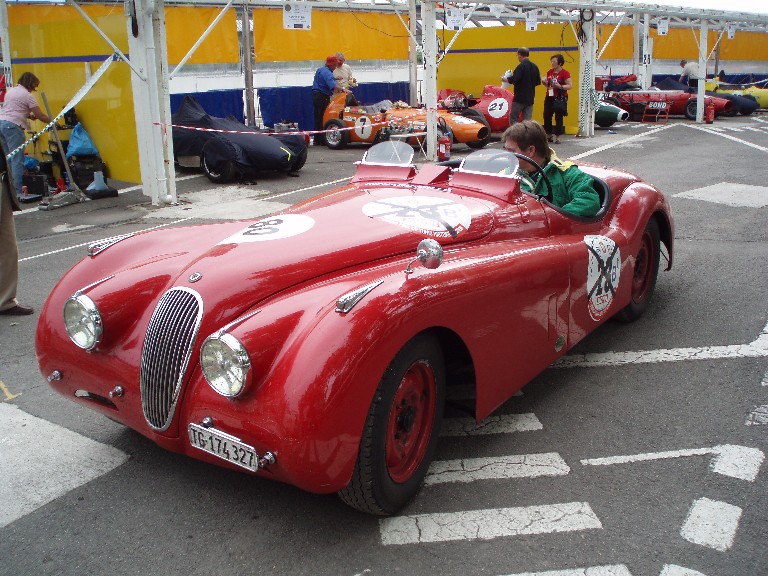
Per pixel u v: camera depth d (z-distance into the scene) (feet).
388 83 63.00
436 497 9.79
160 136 30.96
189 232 12.12
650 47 83.41
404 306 8.55
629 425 11.69
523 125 13.94
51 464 10.84
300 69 55.62
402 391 9.09
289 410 7.82
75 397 10.43
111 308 9.72
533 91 46.01
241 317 8.74
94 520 9.47
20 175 33.71
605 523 9.14
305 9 37.76
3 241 17.12
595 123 58.54
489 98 50.24
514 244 11.62
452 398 11.43
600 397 12.70
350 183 14.05
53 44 37.83
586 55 51.98
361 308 8.27
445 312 9.12
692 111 64.64
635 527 9.05
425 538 8.94
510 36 58.54
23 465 10.80
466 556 8.59
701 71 62.18
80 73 36.86
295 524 9.29
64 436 11.69
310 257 9.89
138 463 10.84
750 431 11.39
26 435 11.72
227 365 8.08
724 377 13.35
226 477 10.43
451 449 11.06
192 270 9.75
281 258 9.80
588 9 50.42
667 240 16.88
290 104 55.57
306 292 9.00
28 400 13.02
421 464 9.66
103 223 28.25
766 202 28.32
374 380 8.18
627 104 65.51
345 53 58.70
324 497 9.88
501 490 9.92
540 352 11.46
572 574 8.23
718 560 8.41
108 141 37.06
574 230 13.28
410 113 45.50
